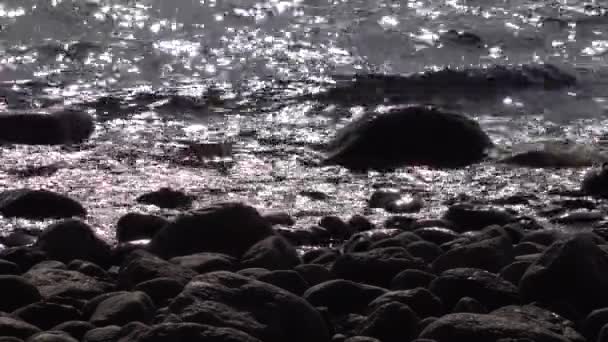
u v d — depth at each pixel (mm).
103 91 10898
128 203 7496
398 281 5254
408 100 10938
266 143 9367
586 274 5066
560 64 12164
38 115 9188
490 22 13852
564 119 10547
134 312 4637
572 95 11289
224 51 12422
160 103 10508
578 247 5129
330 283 5000
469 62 12242
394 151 8953
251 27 13391
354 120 9266
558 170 8695
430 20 13852
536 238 6246
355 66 12023
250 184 8109
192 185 8039
